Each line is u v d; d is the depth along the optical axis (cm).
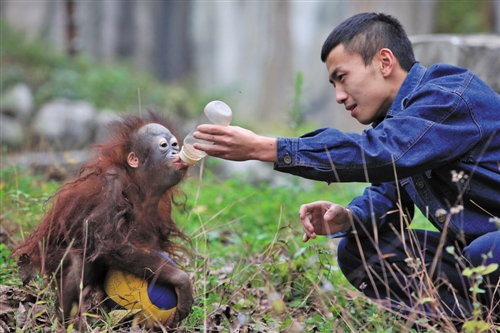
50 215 593
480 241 559
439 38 1303
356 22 623
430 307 599
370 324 616
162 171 574
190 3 6494
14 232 821
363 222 639
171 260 582
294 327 595
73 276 559
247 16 7581
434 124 560
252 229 984
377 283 647
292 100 1367
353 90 619
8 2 5381
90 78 3123
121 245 546
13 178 1053
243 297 681
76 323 566
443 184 601
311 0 8550
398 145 555
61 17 5406
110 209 554
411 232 628
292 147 552
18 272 642
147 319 566
